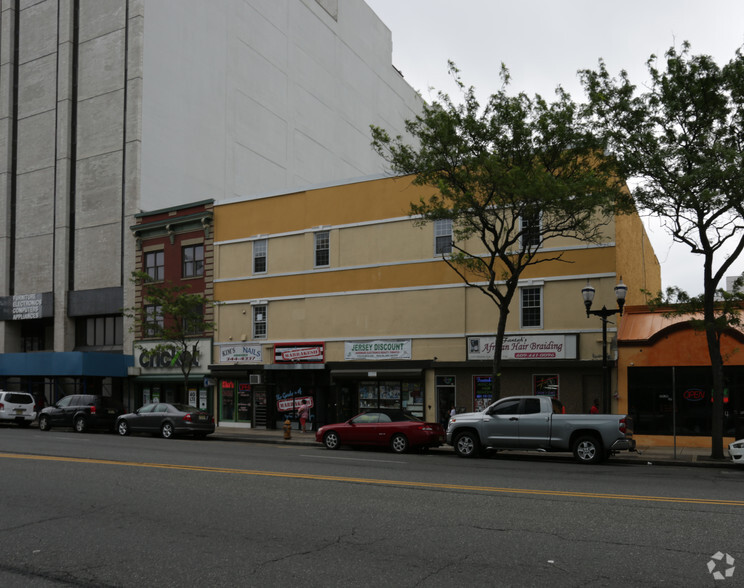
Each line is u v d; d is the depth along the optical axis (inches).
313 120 2085.4
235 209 1338.6
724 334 900.6
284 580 257.0
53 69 1678.2
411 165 836.0
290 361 1224.8
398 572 265.7
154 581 258.5
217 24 1742.1
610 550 298.2
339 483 498.6
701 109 754.2
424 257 1117.1
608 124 787.4
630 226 1130.0
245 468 592.1
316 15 2135.8
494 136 805.9
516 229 1042.1
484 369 1041.5
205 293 1354.6
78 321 1608.0
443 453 842.2
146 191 1521.9
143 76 1536.7
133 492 457.4
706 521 359.9
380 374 1111.0
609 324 963.3
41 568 277.1
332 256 1210.0
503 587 247.1
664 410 923.4
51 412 1193.4
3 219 1706.4
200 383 1359.5
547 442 723.4
